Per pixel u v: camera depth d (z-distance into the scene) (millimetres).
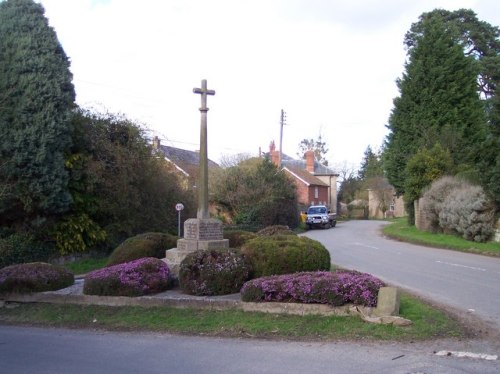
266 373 5789
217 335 7574
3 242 13508
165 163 20188
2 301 10078
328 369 5863
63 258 15219
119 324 8391
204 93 12070
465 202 22188
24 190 13672
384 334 7195
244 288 8703
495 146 20125
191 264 9539
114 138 17500
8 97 13695
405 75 34250
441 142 30312
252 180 34156
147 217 18141
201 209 11883
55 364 6395
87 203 15750
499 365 5926
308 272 9000
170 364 6246
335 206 68312
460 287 11297
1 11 14570
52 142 13867
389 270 14250
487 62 42094
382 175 73688
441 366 5887
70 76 15125
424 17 44656
